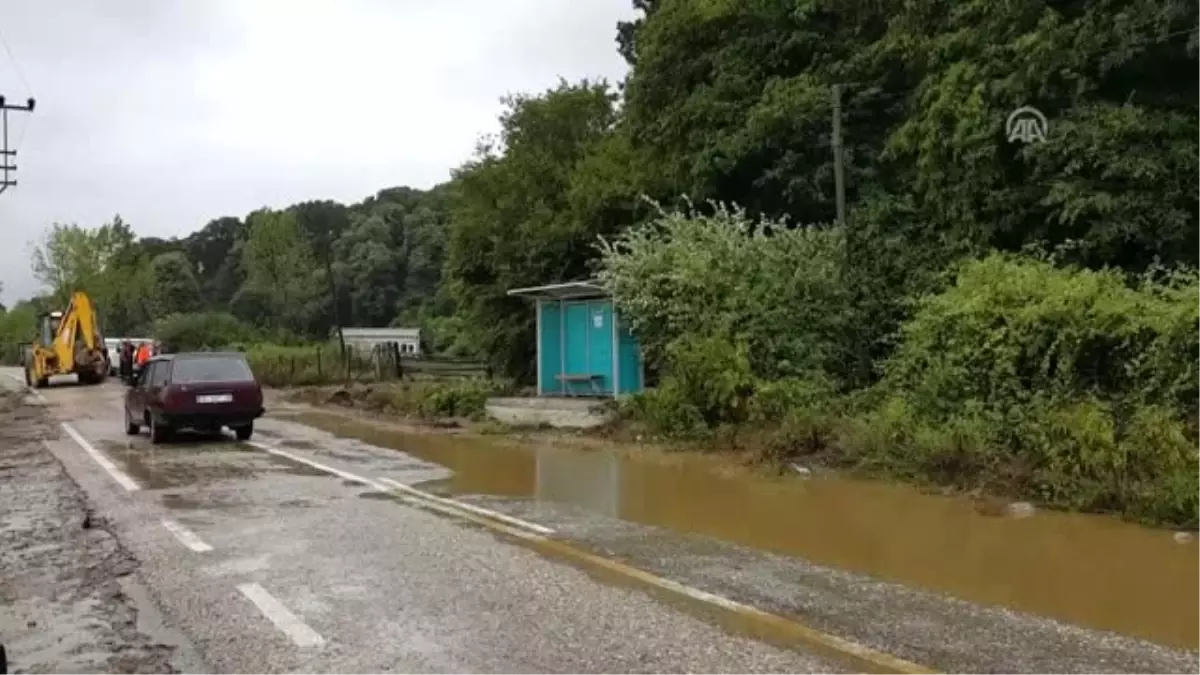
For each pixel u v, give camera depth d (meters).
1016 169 17.38
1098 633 6.39
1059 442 11.37
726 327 17.28
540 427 19.77
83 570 8.54
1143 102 16.22
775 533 9.72
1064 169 16.22
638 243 19.80
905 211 18.81
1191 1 14.84
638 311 19.16
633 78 24.80
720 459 14.88
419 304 75.69
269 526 10.20
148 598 7.52
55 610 7.32
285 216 60.62
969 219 17.38
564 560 8.49
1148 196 15.39
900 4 20.30
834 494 11.95
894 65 20.34
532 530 9.84
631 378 20.98
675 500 11.66
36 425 23.27
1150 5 15.45
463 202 29.33
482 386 25.38
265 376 39.38
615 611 6.88
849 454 13.62
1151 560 8.55
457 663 5.85
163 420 18.42
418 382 30.86
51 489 13.23
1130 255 16.02
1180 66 16.06
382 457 16.25
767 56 22.11
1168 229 15.21
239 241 90.62
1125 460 10.81
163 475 14.26
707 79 23.12
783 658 5.86
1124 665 5.75
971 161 17.17
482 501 11.69
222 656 6.10
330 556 8.74
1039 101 16.80
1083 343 12.47
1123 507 10.48
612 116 30.16
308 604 7.18
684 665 5.75
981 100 17.12
